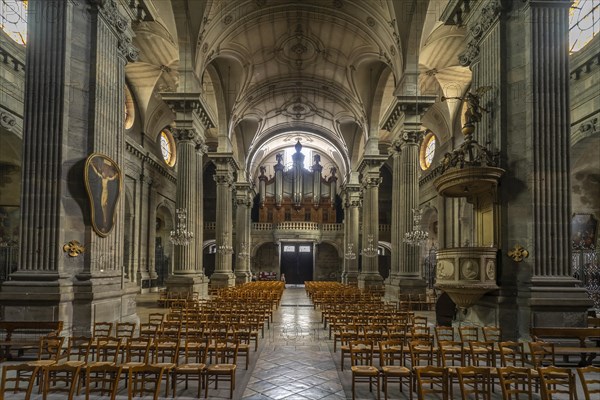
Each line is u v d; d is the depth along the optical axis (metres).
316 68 27.08
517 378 6.04
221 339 8.09
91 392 6.36
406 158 18.34
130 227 24.64
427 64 22.09
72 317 8.93
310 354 9.33
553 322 8.11
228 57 23.66
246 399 6.34
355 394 6.58
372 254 26.77
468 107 9.37
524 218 8.65
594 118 13.58
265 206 43.88
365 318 10.95
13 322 8.12
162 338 7.89
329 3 20.80
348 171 36.06
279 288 24.66
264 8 20.98
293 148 45.00
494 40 9.29
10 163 16.62
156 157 28.08
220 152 26.98
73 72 9.38
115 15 10.40
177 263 18.62
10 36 13.75
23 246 8.76
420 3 17.31
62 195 8.97
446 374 5.48
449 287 8.85
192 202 18.92
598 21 12.98
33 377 5.38
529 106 8.62
